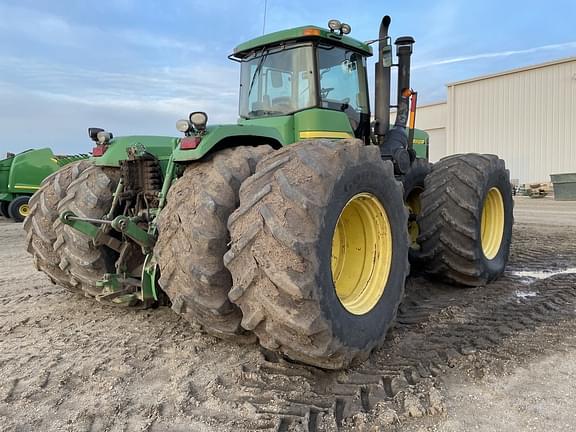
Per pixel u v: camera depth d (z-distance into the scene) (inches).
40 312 164.7
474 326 143.6
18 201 503.2
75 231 145.9
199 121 116.6
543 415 94.9
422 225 180.7
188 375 113.7
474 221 173.2
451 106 1125.1
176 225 110.4
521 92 997.8
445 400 101.3
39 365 120.9
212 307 107.0
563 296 171.0
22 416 97.5
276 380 110.2
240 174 111.6
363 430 91.0
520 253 259.0
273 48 166.9
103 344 134.1
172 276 111.0
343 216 121.6
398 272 124.6
